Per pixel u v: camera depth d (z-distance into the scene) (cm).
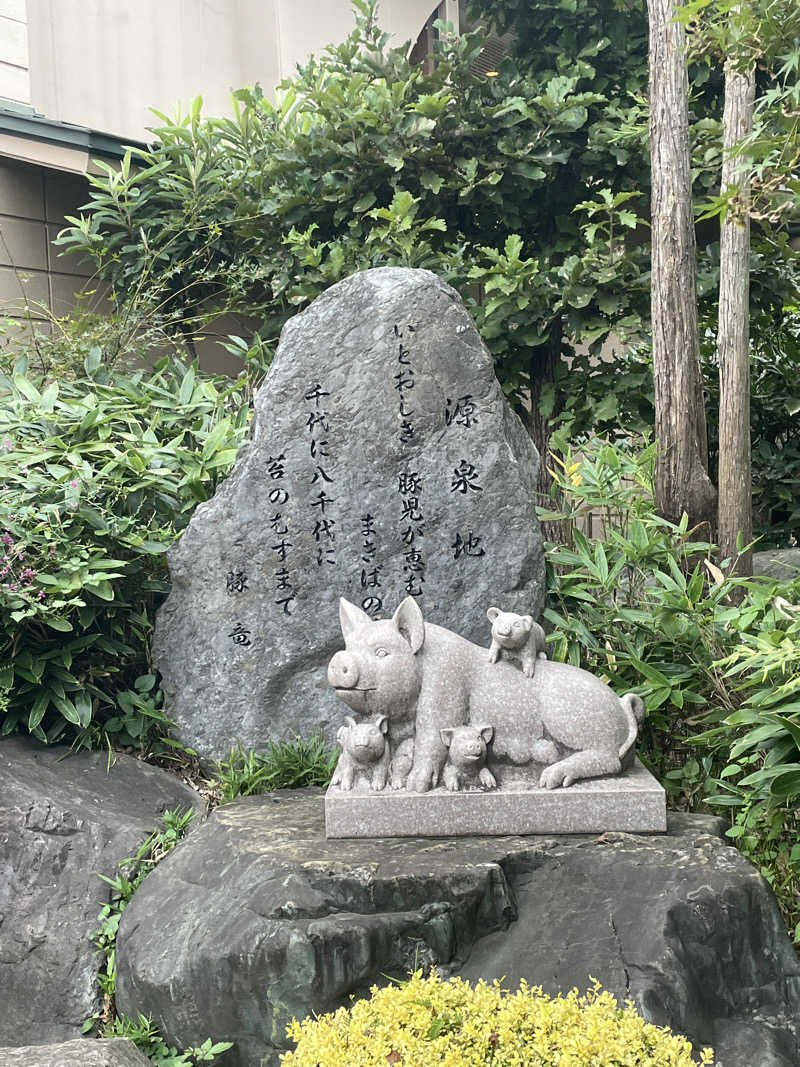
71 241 396
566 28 388
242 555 265
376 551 263
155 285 384
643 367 368
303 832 218
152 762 268
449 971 194
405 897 195
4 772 246
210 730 263
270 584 264
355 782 218
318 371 264
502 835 212
